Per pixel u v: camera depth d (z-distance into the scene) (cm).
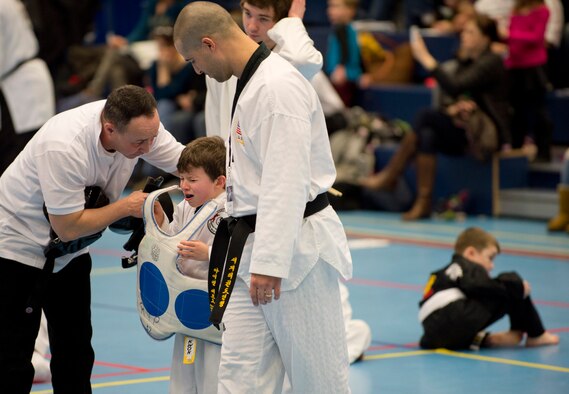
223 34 548
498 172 1795
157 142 655
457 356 898
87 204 612
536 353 909
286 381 616
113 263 1393
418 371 844
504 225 1703
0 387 616
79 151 595
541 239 1560
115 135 591
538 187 1836
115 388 786
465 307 912
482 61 1714
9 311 620
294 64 699
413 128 1777
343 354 568
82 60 2153
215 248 562
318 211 553
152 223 613
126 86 596
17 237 618
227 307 561
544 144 1845
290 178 520
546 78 1827
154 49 2394
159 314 614
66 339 652
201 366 632
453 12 2089
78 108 620
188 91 2072
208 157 620
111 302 1130
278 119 525
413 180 1841
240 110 540
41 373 805
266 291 521
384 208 1864
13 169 621
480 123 1728
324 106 1875
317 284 549
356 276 1284
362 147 1884
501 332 947
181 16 554
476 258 927
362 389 789
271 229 516
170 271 605
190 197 628
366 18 2298
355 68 2034
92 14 1998
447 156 1827
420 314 940
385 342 949
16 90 1177
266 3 714
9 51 1170
